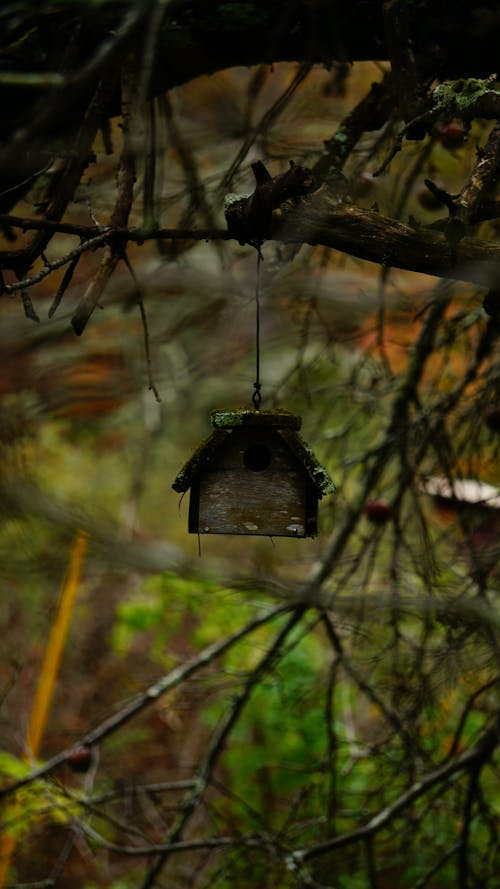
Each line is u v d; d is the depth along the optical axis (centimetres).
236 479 491
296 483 491
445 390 860
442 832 866
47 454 1240
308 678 955
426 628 739
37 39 529
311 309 753
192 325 873
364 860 857
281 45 570
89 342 969
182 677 802
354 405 848
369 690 766
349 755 881
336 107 845
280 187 423
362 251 444
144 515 1341
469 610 699
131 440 1228
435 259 436
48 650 1047
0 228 563
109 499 1291
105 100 499
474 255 434
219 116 874
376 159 688
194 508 493
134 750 1238
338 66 639
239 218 441
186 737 1242
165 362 962
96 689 1278
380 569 895
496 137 442
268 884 812
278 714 941
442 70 546
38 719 1047
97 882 1100
